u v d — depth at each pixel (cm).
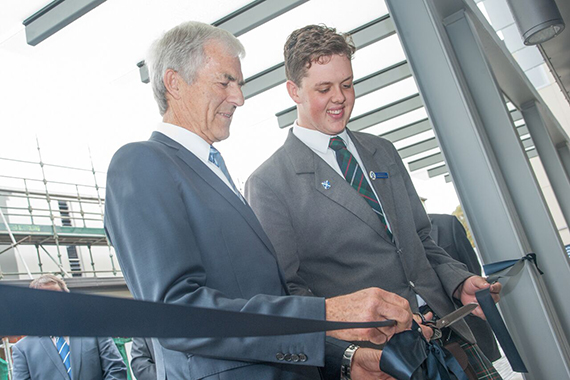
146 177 98
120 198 96
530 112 509
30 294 37
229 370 94
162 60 120
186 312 47
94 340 314
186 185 104
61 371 310
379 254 151
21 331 36
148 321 43
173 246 92
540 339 209
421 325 122
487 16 370
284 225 151
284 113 859
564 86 623
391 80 809
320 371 118
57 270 1659
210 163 120
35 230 1525
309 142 164
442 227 304
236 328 51
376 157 170
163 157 105
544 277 299
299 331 60
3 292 36
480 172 212
